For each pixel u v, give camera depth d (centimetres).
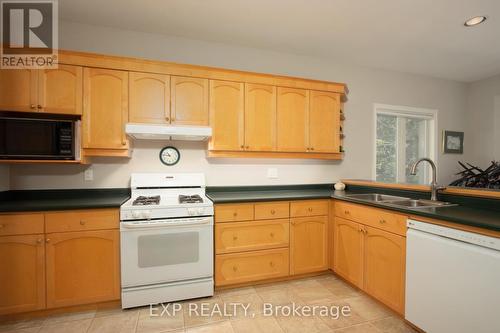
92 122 215
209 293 217
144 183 245
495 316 126
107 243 197
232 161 286
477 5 209
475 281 135
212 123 246
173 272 208
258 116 260
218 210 224
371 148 347
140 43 255
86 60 212
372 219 207
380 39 269
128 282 198
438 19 230
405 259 177
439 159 390
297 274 252
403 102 365
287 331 177
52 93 205
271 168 302
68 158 206
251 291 230
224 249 226
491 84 382
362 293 227
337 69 328
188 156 270
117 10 219
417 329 175
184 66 236
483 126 391
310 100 279
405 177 383
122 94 221
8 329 175
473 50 294
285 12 221
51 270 187
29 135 197
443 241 151
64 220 188
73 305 193
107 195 247
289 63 305
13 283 180
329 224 261
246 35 262
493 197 168
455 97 398
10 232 179
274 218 241
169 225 205
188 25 243
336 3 208
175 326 181
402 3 207
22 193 227
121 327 179
